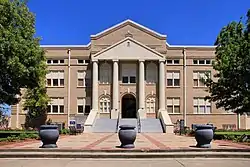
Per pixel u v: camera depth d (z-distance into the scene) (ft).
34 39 102.06
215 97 106.63
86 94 176.65
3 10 94.53
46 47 178.40
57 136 65.10
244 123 177.27
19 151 60.49
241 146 70.85
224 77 99.86
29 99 164.04
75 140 90.94
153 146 68.80
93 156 56.90
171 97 177.27
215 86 104.99
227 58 98.68
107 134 129.29
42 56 103.50
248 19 103.14
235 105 101.40
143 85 168.35
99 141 86.48
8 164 50.19
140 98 167.63
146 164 50.26
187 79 178.29
